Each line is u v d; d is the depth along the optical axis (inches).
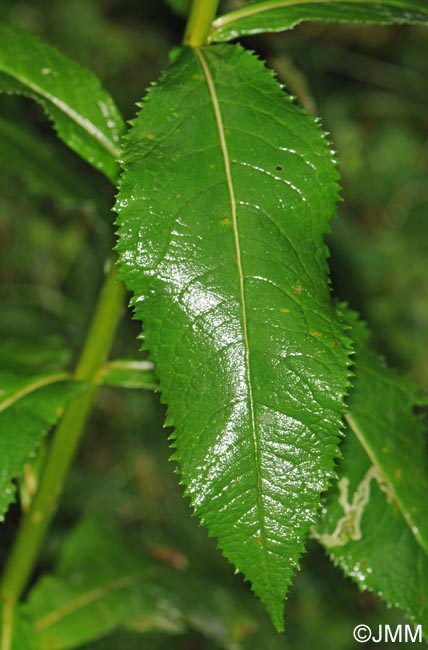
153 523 35.4
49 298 37.5
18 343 23.8
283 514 17.4
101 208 22.3
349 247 39.4
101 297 20.5
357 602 32.2
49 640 22.5
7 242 38.4
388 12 19.6
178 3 22.9
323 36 42.5
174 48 18.9
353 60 42.4
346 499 20.0
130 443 37.4
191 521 35.4
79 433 21.2
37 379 20.3
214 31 19.3
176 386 17.6
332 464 17.5
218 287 17.6
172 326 17.6
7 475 19.5
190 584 24.5
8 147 22.4
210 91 18.3
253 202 17.9
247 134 18.1
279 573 17.3
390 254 40.2
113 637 29.9
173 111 18.2
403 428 20.6
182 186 17.8
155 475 36.9
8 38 20.1
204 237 17.7
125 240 17.7
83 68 20.1
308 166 18.1
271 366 17.5
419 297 39.7
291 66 24.2
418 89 42.5
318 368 17.6
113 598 23.4
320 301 17.8
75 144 20.0
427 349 38.6
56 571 23.7
